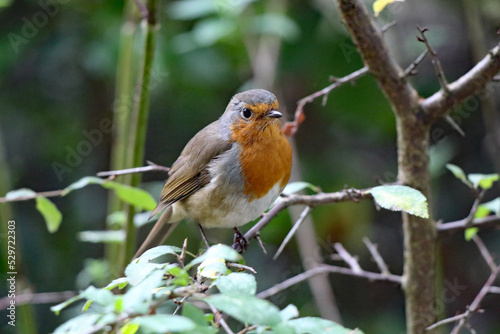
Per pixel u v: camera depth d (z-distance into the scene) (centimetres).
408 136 657
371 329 1123
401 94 644
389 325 1126
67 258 1152
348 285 1180
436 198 1163
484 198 1170
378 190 521
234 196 733
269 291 726
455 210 1164
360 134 1198
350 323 1139
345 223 1096
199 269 384
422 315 683
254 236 651
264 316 312
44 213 680
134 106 805
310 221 1005
